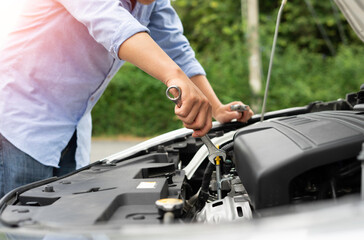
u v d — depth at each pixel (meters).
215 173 1.21
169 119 8.30
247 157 0.95
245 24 8.79
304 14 10.38
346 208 0.61
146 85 8.16
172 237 0.65
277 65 8.48
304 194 0.95
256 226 0.64
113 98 8.28
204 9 11.03
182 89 0.97
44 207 0.92
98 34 1.12
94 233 0.69
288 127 1.02
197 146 1.50
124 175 1.14
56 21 1.34
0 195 1.40
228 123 1.66
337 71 8.53
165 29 1.69
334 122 0.97
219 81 8.16
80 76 1.42
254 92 8.02
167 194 1.06
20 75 1.37
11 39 1.38
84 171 1.26
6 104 1.36
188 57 1.75
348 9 1.34
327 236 0.61
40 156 1.39
